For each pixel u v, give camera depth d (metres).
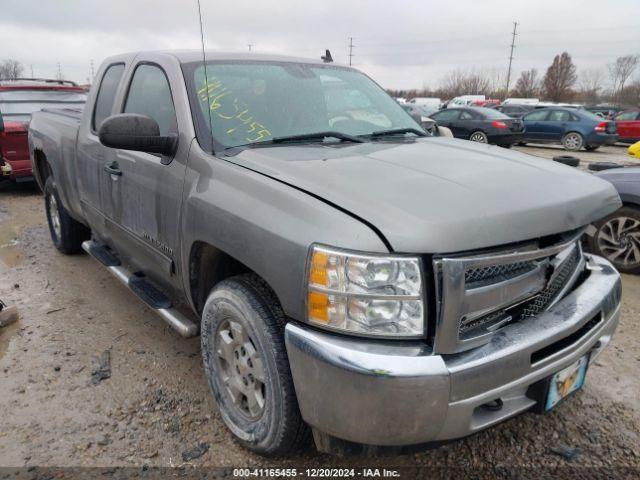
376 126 3.17
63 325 3.60
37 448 2.40
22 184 8.79
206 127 2.58
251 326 2.10
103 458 2.35
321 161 2.32
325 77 3.33
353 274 1.72
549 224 1.95
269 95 2.93
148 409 2.69
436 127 3.72
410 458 2.37
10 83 9.42
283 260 1.88
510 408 1.97
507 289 1.89
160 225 2.72
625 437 2.51
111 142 2.43
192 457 2.35
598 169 5.43
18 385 2.88
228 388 2.42
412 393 1.67
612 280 2.39
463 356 1.77
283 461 2.32
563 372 2.09
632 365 3.14
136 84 3.26
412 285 1.72
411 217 1.75
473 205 1.86
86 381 2.93
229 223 2.14
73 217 4.54
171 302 2.99
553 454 2.40
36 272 4.62
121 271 3.46
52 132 4.46
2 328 3.55
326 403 1.80
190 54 3.02
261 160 2.32
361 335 1.75
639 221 4.49
